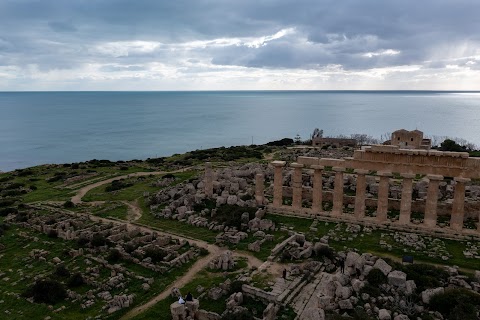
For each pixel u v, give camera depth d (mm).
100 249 59125
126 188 100125
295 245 56094
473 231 58125
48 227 67500
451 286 41375
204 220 69062
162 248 58906
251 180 90438
